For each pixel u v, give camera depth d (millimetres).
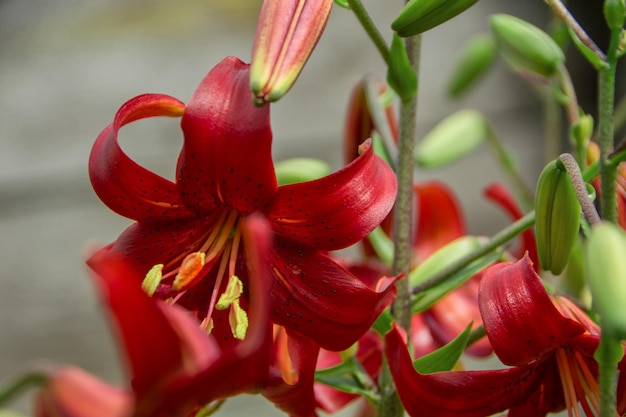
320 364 523
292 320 458
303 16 436
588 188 459
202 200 464
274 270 461
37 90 1164
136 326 364
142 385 378
